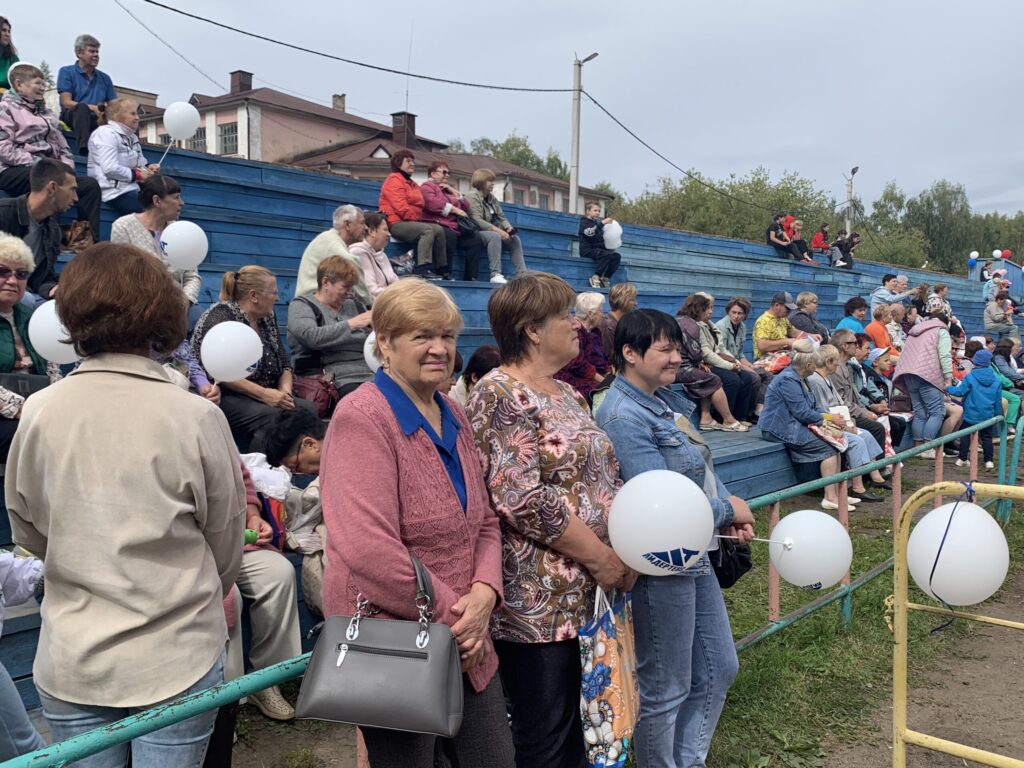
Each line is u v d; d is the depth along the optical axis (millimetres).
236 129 32906
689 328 8250
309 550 3713
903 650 2816
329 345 5148
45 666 1767
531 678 2262
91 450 1730
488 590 1922
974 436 6445
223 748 2016
